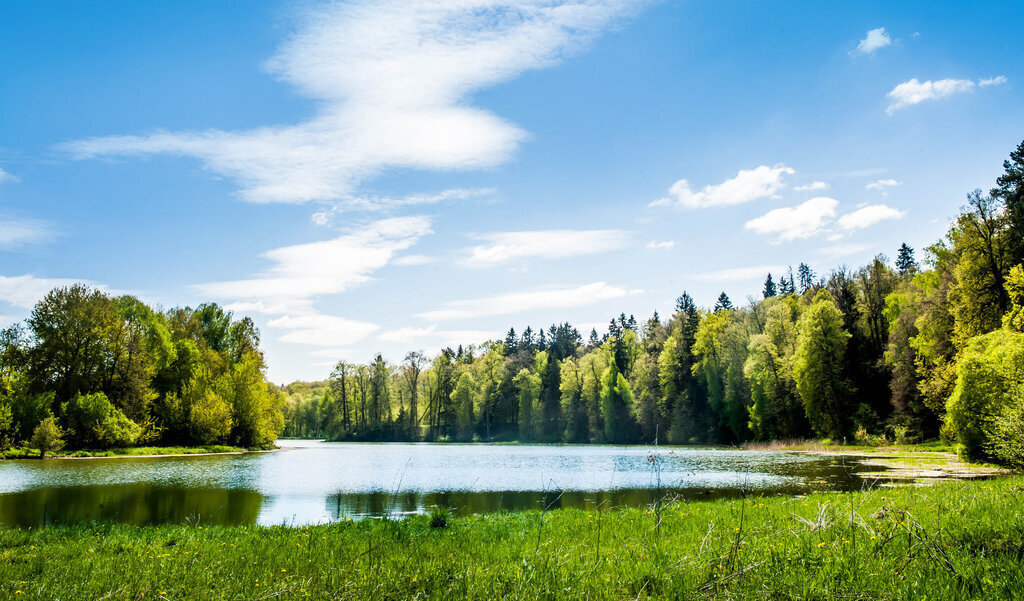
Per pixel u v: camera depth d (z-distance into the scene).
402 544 11.01
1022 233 40.03
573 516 15.35
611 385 89.62
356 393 112.88
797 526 9.54
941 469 29.23
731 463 39.41
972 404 31.27
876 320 65.75
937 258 47.50
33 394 53.22
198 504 22.72
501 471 37.44
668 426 82.81
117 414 55.47
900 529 7.97
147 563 9.38
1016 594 5.23
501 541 11.21
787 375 63.28
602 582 6.75
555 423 101.56
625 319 144.62
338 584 7.12
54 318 55.75
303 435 139.88
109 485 29.73
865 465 33.97
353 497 24.89
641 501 22.00
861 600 5.39
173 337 71.62
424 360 111.62
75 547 11.41
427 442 108.69
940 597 5.25
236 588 7.29
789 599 5.58
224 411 65.44
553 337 142.50
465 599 6.24
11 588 7.39
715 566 6.99
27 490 27.38
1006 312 37.09
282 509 21.36
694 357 84.00
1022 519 8.24
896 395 53.03
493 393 111.25
